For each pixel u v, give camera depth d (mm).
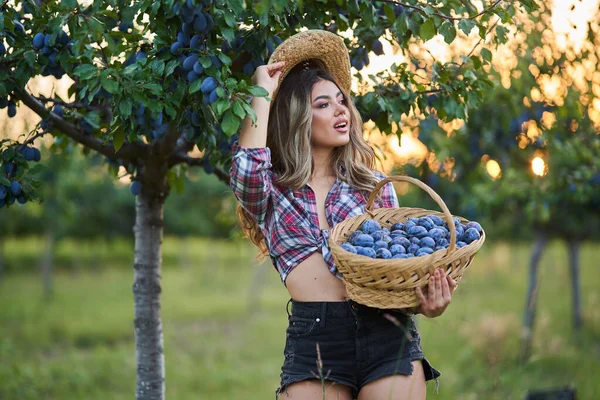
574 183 5723
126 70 2414
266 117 2549
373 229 2484
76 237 20094
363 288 2299
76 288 18484
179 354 10031
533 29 4422
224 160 3525
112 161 3746
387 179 2479
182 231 20672
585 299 13734
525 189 6227
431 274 2244
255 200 2533
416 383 2459
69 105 3154
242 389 8195
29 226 17188
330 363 2473
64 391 7559
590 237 8742
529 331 6672
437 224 2547
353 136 2842
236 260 28406
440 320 8992
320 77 2748
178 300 16062
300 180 2631
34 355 9727
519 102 5215
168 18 2418
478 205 6867
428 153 6043
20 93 2938
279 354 10344
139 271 3592
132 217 19938
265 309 14820
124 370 8781
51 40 2553
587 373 6414
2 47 2734
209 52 2396
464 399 5672
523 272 19641
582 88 4812
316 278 2527
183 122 2777
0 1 2752
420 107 3279
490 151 6031
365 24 3006
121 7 2582
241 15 2645
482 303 13125
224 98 2291
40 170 3025
